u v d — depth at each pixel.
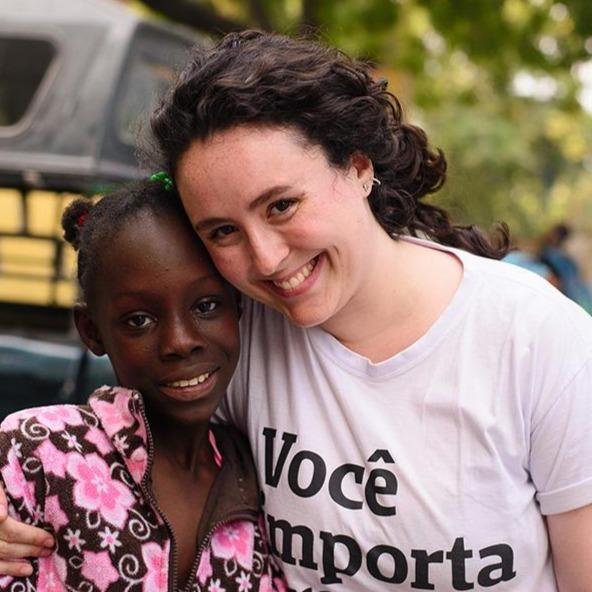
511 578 1.59
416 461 1.57
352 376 1.62
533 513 1.61
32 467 1.52
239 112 1.39
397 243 1.67
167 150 1.50
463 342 1.57
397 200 1.69
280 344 1.70
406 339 1.61
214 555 1.61
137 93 3.56
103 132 3.38
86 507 1.52
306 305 1.53
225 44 1.54
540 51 7.23
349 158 1.51
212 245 1.50
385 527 1.58
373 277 1.59
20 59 3.58
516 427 1.54
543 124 18.58
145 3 5.61
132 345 1.56
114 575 1.52
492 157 16.11
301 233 1.45
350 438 1.61
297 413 1.65
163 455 1.64
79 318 1.67
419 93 8.98
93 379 3.30
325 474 1.62
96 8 3.61
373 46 7.29
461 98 9.88
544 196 21.50
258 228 1.45
